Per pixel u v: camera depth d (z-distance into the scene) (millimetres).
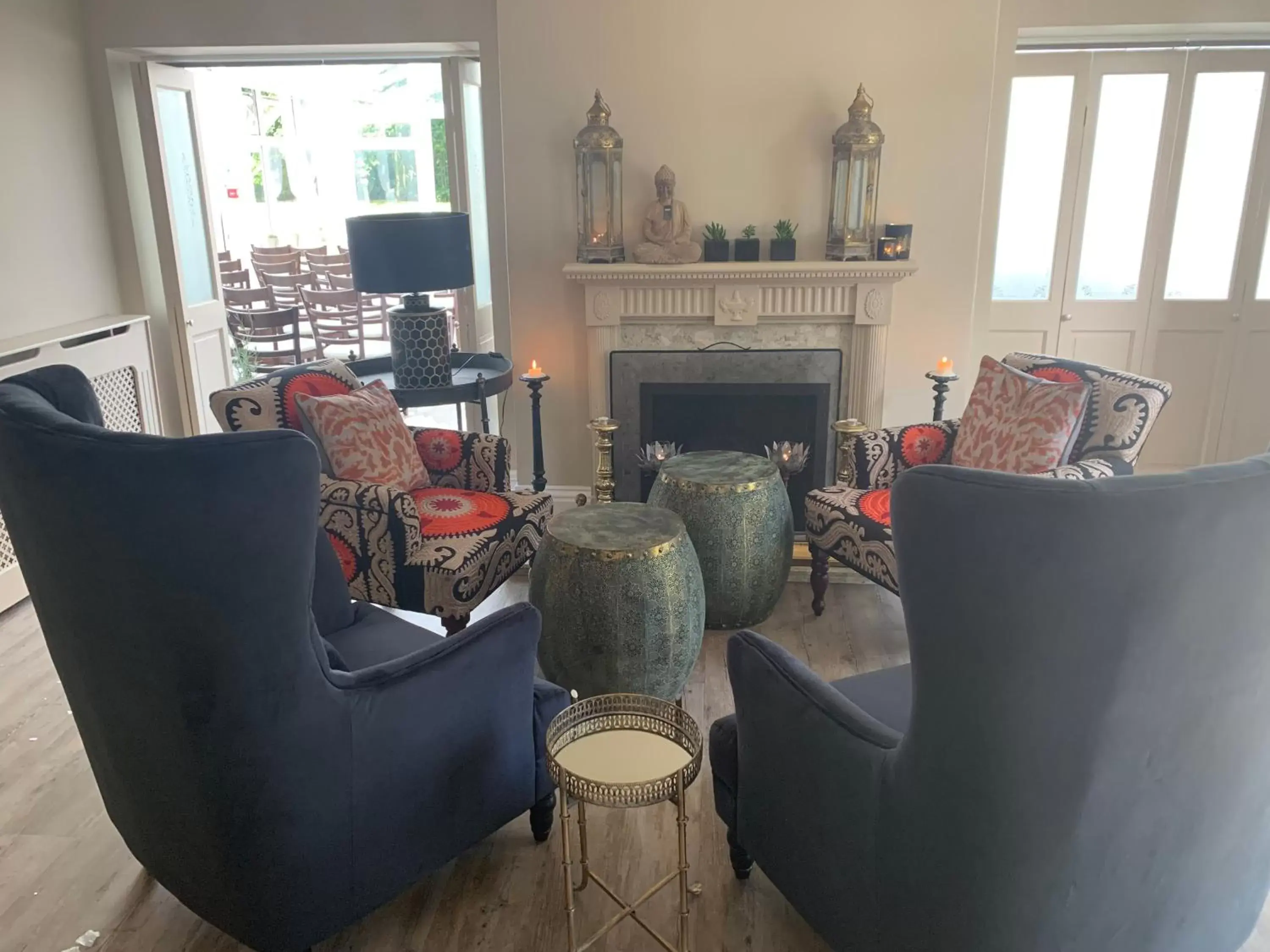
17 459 1397
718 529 2867
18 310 3625
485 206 4535
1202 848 1369
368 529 2635
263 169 9375
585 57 3602
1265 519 1120
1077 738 1190
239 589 1356
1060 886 1297
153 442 1306
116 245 4199
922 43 3510
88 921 1907
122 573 1364
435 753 1735
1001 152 3895
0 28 3510
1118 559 1086
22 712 2660
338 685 1564
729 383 3824
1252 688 1246
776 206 3709
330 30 3820
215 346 4699
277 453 1319
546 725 2012
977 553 1134
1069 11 3713
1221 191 4141
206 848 1588
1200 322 4305
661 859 2068
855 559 2939
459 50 3988
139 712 1502
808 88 3580
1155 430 4488
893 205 3697
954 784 1285
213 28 3857
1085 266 4293
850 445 3164
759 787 1777
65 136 3867
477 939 1844
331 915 1669
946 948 1395
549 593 2459
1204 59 3973
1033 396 2871
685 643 2475
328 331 6629
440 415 5883
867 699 1818
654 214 3633
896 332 3848
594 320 3775
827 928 1659
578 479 4098
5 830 2176
